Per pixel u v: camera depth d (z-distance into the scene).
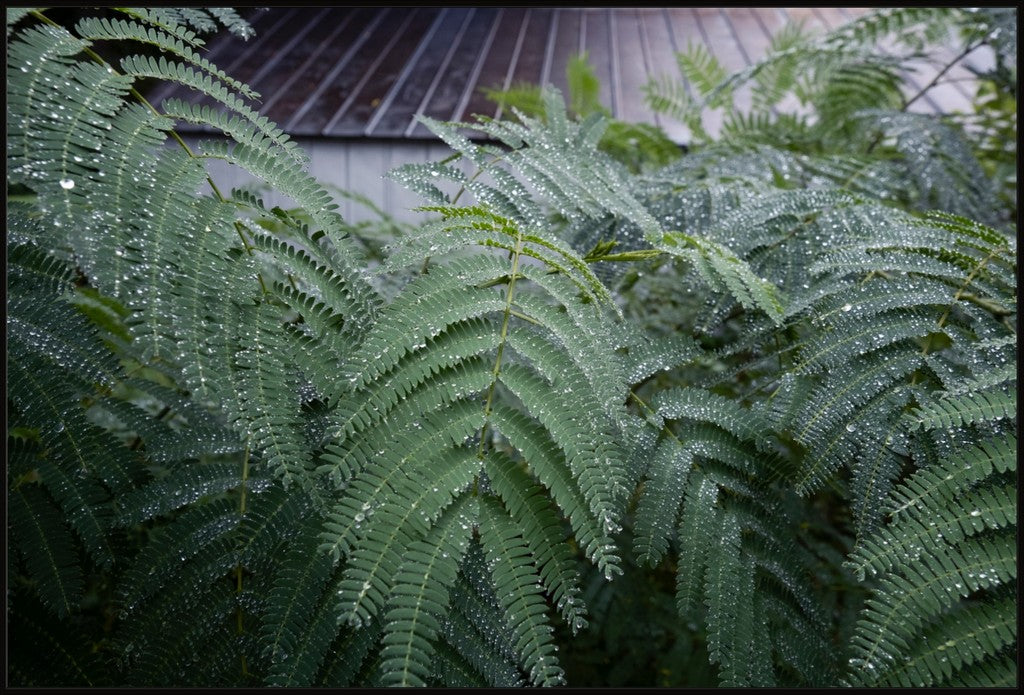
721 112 3.45
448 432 0.80
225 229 0.86
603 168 1.51
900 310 1.16
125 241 0.77
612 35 4.50
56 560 0.93
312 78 4.02
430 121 1.38
